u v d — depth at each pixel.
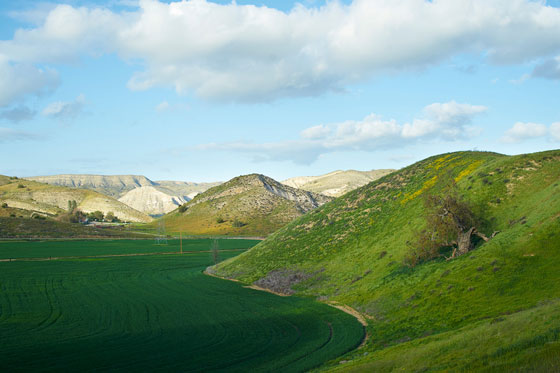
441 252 53.31
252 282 72.81
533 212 47.41
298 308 51.97
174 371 31.36
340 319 44.97
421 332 35.09
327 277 63.09
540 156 61.44
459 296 38.94
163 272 93.81
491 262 41.34
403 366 24.05
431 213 55.53
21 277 83.44
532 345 20.23
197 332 42.91
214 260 107.88
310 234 83.50
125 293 66.69
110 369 31.95
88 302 59.53
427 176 79.00
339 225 80.38
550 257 37.56
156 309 54.50
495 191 57.53
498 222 51.47
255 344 38.06
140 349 37.25
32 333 43.00
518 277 36.94
